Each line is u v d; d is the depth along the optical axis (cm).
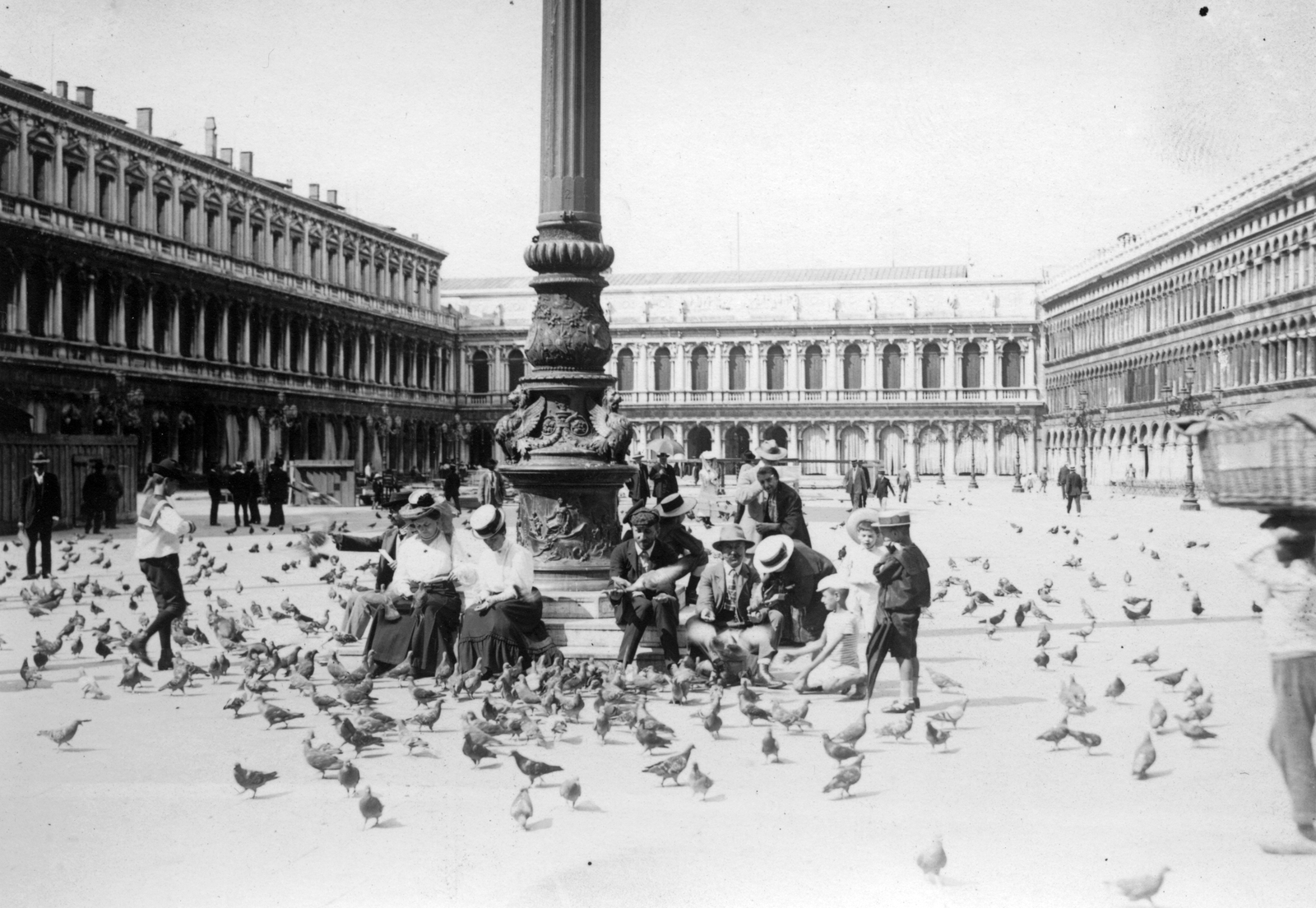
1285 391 6731
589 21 1764
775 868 852
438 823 952
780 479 1675
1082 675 1523
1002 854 877
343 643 1630
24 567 2981
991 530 4509
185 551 3472
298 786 1052
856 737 1086
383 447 10394
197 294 7862
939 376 12531
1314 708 919
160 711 1347
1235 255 7475
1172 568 2880
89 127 6912
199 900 806
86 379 6756
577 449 1731
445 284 13712
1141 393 9238
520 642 1485
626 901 805
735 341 12800
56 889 834
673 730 1180
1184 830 925
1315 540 934
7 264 6297
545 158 1778
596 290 1795
